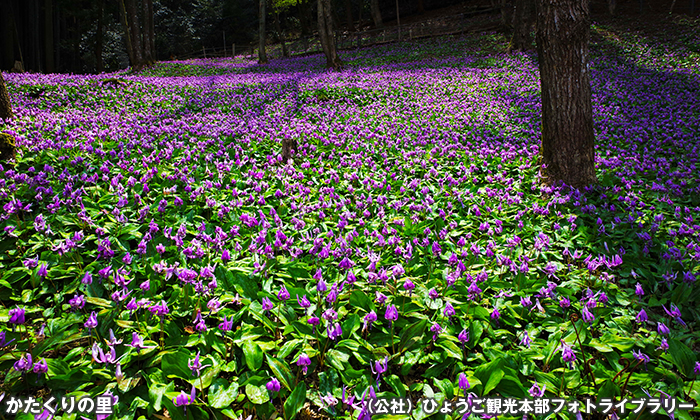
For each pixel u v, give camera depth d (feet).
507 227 19.48
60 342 10.05
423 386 9.96
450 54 97.60
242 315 11.95
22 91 46.09
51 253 14.12
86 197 18.39
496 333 11.66
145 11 113.70
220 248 14.88
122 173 21.86
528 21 89.86
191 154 25.54
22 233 15.48
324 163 27.02
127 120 35.32
